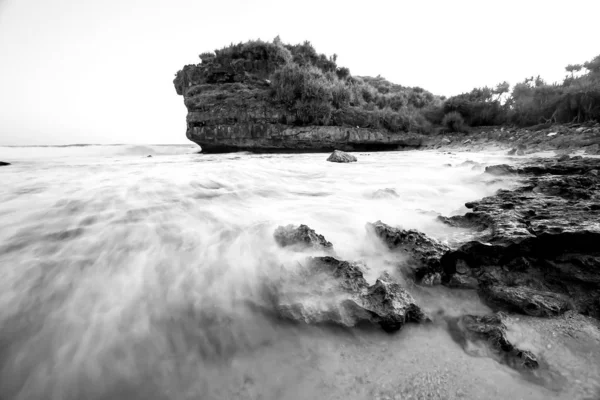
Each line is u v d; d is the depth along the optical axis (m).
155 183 4.93
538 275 2.28
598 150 7.28
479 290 2.21
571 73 16.16
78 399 1.45
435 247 2.44
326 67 19.80
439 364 1.59
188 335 1.78
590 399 1.34
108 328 1.79
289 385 1.49
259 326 1.87
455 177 5.82
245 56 17.02
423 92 23.06
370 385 1.48
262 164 8.18
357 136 14.06
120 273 2.28
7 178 5.32
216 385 1.51
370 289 2.02
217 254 2.55
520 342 1.69
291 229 2.76
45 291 2.07
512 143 11.42
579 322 1.85
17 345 1.68
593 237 2.27
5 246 2.60
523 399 1.37
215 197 4.30
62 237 2.80
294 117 14.25
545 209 3.08
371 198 4.39
